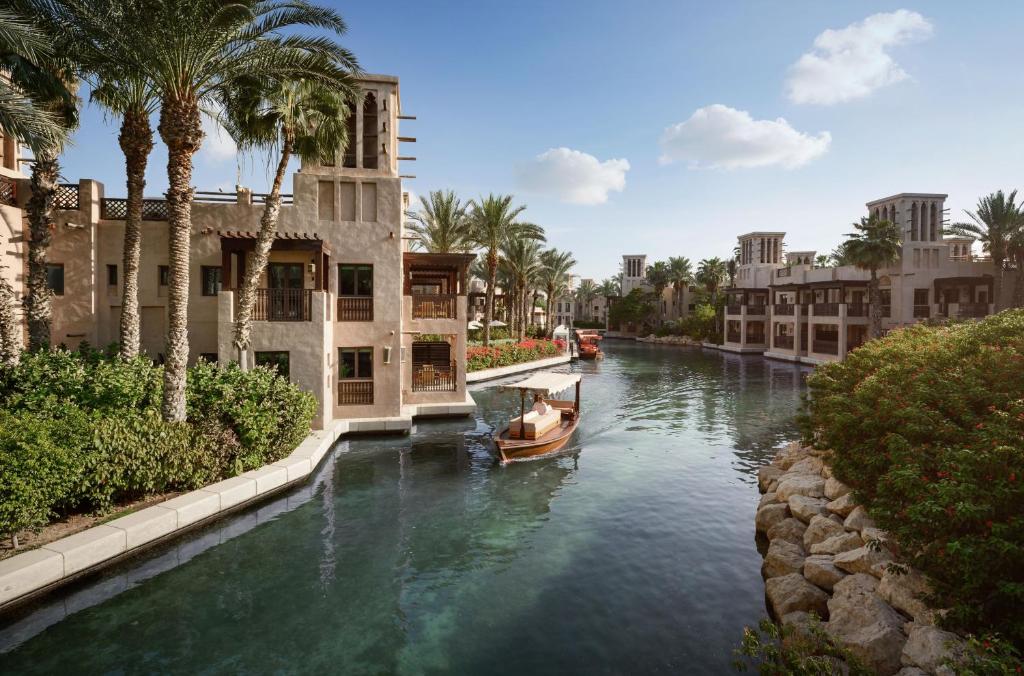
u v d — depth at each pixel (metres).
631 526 11.59
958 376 9.18
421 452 16.89
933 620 6.46
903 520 7.74
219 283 18.27
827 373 14.53
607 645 7.42
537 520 11.84
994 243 38.91
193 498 10.82
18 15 9.60
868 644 6.45
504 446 15.88
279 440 13.88
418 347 27.88
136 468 10.24
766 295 61.59
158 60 11.79
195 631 7.62
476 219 37.59
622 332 96.19
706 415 24.17
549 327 66.94
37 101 10.70
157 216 18.03
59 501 9.27
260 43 13.37
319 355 17.12
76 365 13.03
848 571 8.34
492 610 8.27
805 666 5.94
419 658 7.11
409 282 22.09
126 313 14.80
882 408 9.70
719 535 11.17
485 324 38.66
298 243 16.73
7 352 13.98
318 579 9.14
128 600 8.34
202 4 11.27
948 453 7.11
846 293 49.31
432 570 9.52
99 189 17.86
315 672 6.82
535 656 7.17
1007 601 5.90
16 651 7.08
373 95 19.19
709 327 73.50
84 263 17.47
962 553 5.87
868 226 40.69
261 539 10.61
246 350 16.03
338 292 18.89
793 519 10.73
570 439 19.03
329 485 13.84
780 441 19.36
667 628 7.83
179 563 9.55
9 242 16.48
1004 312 11.55
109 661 6.94
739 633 7.71
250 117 15.38
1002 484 6.25
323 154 16.91
